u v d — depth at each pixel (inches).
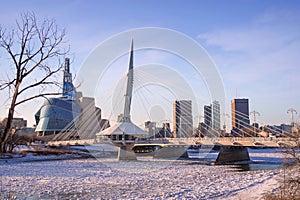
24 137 2317.9
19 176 1176.8
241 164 1788.9
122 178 1142.3
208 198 740.7
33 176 1181.7
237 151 1952.5
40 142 2957.7
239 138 1903.3
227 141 1899.6
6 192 818.8
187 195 784.9
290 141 911.7
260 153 2549.2
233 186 940.6
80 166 1599.4
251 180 1078.4
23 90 326.6
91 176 1196.5
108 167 1539.1
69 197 772.0
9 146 1937.7
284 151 888.9
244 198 716.0
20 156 1950.1
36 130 3161.9
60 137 2755.9
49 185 952.9
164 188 911.0
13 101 316.5
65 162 1824.6
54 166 1587.1
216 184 997.2
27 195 790.5
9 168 1470.2
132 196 778.8
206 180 1106.7
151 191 855.1
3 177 1141.7
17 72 329.7
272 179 991.6
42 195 795.4
